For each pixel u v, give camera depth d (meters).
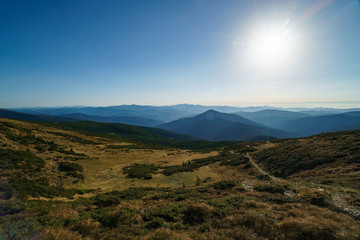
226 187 21.33
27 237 6.88
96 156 56.97
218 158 58.47
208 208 11.14
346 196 12.91
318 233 7.64
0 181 10.97
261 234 8.01
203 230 8.73
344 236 7.33
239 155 55.69
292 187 17.42
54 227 8.20
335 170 22.92
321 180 19.50
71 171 34.97
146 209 12.84
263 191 17.97
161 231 8.18
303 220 8.88
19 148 38.53
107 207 12.42
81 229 8.46
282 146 48.94
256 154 49.59
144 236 8.00
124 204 13.87
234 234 7.96
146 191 24.47
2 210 8.54
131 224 9.50
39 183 23.98
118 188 30.42
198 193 18.70
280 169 31.28
